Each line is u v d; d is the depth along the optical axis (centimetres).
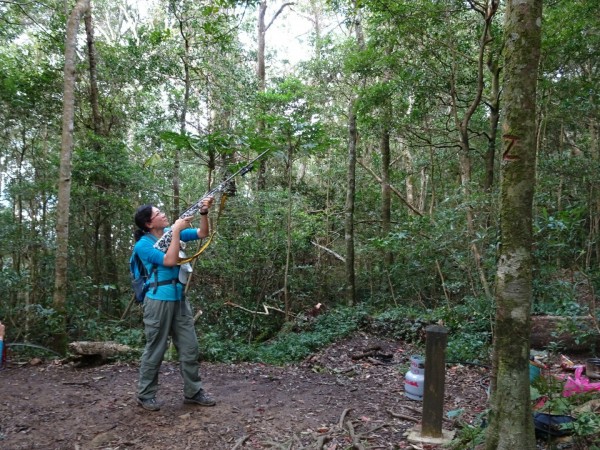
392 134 1098
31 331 672
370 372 591
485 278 717
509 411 273
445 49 868
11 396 436
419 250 805
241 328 870
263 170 1213
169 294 389
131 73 1051
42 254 884
